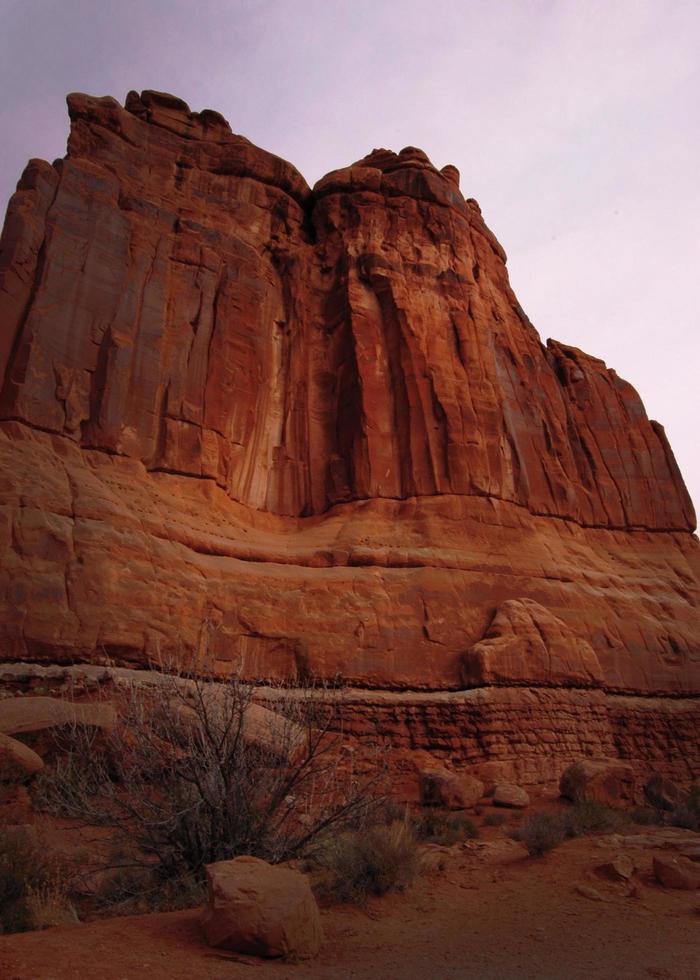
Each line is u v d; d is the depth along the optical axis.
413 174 32.25
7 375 18.95
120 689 11.66
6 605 14.99
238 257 27.09
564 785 15.96
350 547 21.98
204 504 21.70
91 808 8.07
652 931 6.61
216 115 31.12
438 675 20.03
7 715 12.34
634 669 23.78
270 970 5.02
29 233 21.05
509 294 33.44
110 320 21.77
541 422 29.14
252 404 25.11
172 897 7.13
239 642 18.75
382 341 27.22
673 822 13.55
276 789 8.27
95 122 26.84
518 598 22.38
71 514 17.16
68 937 5.30
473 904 7.68
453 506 23.86
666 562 29.16
